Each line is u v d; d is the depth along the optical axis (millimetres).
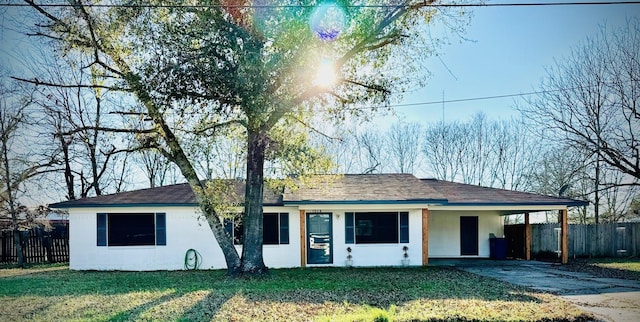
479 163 33625
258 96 11273
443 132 34406
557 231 19500
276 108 11875
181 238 15930
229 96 11422
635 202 23406
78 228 15805
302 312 8273
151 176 29375
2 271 16078
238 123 12586
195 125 12477
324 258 16359
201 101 11664
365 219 16500
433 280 12297
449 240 19562
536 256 19844
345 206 15938
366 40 12547
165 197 16516
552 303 9055
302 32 11352
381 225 16484
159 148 12852
